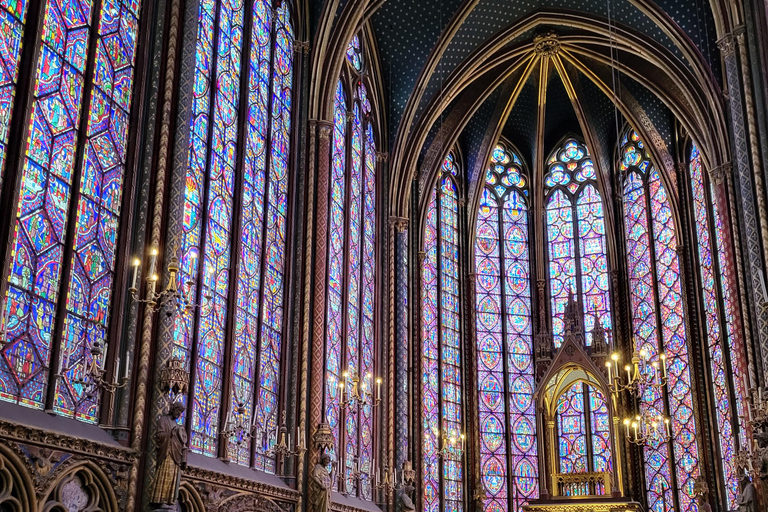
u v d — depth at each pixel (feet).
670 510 90.84
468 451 97.09
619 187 104.63
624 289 101.35
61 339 39.96
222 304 54.34
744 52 61.00
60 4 42.29
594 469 95.50
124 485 41.39
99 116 44.42
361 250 80.28
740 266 75.36
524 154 108.88
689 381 91.81
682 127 97.50
